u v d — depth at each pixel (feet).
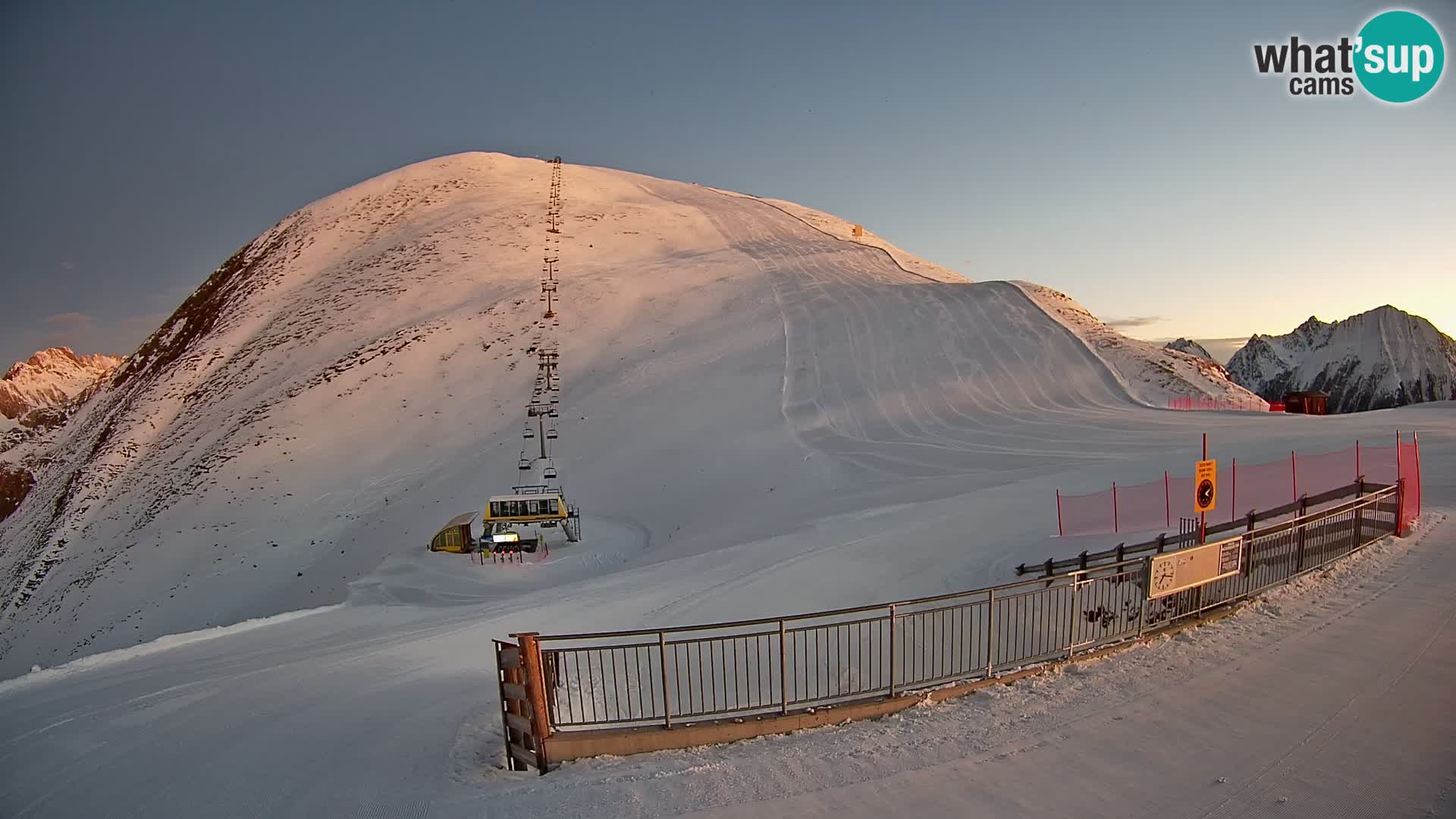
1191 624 33.01
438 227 291.58
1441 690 24.31
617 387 168.86
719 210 345.92
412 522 127.95
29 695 45.39
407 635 53.26
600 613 52.85
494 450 149.79
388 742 27.76
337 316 231.30
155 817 22.07
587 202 333.21
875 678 37.14
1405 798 18.20
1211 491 40.40
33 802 24.45
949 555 58.85
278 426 172.04
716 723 24.79
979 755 21.75
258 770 25.36
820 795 19.76
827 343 177.27
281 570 123.95
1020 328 174.81
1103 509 69.31
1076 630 36.91
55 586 139.95
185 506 150.41
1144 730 22.72
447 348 197.16
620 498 122.62
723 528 93.50
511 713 25.26
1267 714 23.25
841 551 63.10
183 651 59.98
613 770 22.49
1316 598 35.50
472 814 19.98
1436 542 45.29
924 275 249.55
